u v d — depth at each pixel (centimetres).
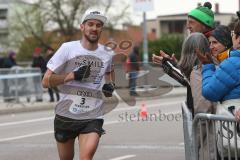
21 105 2683
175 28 11500
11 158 1298
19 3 8156
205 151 678
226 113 645
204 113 680
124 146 1435
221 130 645
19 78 2778
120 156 1296
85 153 762
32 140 1584
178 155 1293
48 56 2795
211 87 641
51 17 7488
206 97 652
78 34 7481
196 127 678
